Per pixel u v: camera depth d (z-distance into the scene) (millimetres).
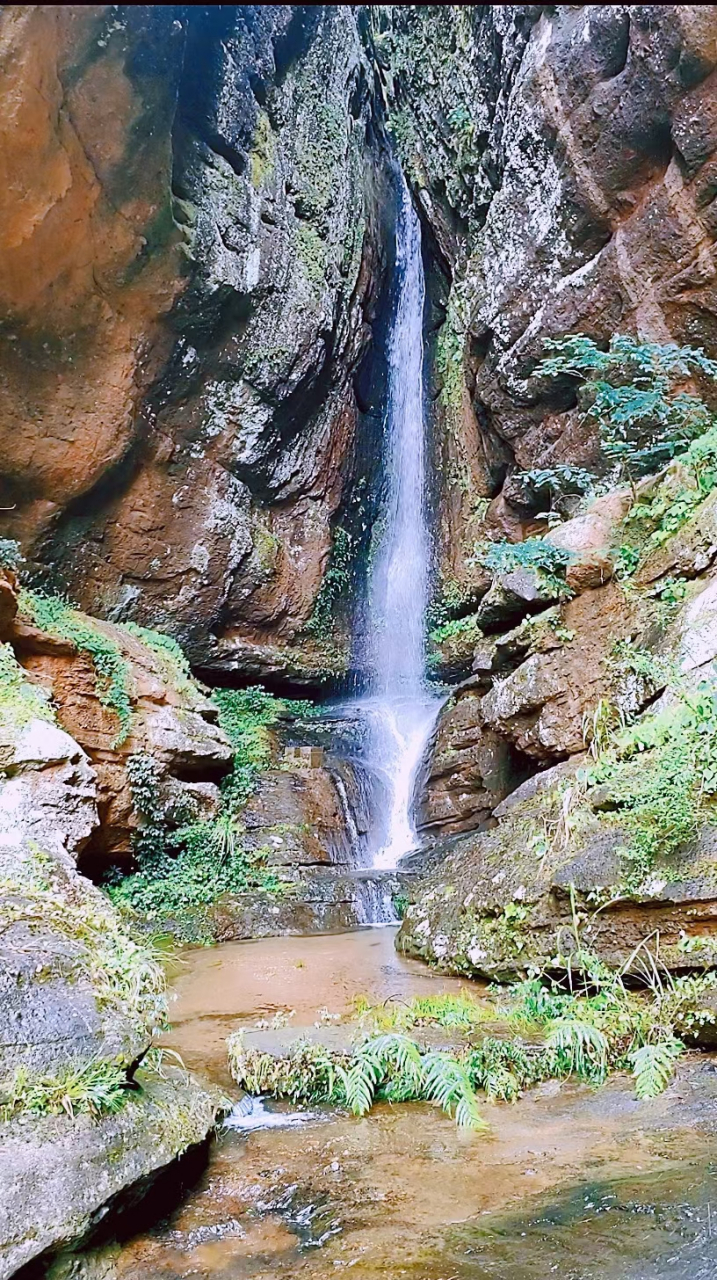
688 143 8953
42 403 9609
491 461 13391
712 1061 3766
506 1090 3617
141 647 10156
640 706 5969
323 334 13039
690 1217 2416
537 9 10586
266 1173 3010
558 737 6855
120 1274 2395
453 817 10000
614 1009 4176
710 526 6234
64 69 8258
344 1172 2977
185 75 10555
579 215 10391
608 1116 3289
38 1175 2395
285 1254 2463
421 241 16531
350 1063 3836
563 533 7383
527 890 5285
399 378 16859
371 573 16031
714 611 5727
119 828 8539
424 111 14461
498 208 11656
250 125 11844
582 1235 2389
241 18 11422
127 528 11039
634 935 4461
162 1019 3604
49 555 10320
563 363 10766
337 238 13898
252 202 11812
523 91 10641
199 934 7949
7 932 3480
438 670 14398
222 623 12609
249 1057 4012
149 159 9242
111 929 4055
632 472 9562
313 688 14234
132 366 10242
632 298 9906
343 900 8734
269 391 12180
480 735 9836
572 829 5129
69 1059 2850
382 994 5434
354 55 15539
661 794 4598
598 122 9867
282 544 13320
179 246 10109
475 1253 2348
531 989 4746
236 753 10984
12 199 8383
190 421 11461
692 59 8609
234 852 9320
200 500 11781
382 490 16562
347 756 11805
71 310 9477
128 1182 2559
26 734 5965
